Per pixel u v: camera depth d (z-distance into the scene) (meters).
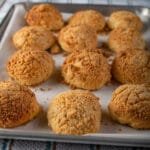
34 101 0.26
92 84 0.29
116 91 0.27
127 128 0.25
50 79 0.31
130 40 0.35
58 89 0.30
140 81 0.30
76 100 0.25
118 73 0.30
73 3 0.42
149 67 0.30
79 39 0.34
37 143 0.23
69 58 0.31
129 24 0.38
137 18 0.39
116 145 0.23
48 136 0.23
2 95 0.25
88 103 0.25
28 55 0.31
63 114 0.24
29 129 0.24
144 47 0.36
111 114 0.26
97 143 0.22
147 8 0.41
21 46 0.34
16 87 0.26
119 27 0.37
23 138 0.23
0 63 0.32
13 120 0.24
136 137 0.23
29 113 0.25
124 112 0.25
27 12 0.40
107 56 0.34
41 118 0.26
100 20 0.38
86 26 0.36
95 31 0.36
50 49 0.35
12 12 0.40
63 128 0.24
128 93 0.26
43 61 0.30
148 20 0.40
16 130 0.23
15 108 0.25
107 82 0.30
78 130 0.24
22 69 0.30
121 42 0.35
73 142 0.23
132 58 0.31
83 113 0.24
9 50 0.34
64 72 0.30
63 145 0.23
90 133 0.24
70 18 0.40
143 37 0.38
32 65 0.30
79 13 0.39
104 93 0.29
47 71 0.30
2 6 0.44
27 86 0.30
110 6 0.42
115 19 0.39
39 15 0.38
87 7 0.42
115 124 0.25
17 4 0.41
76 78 0.29
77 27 0.35
